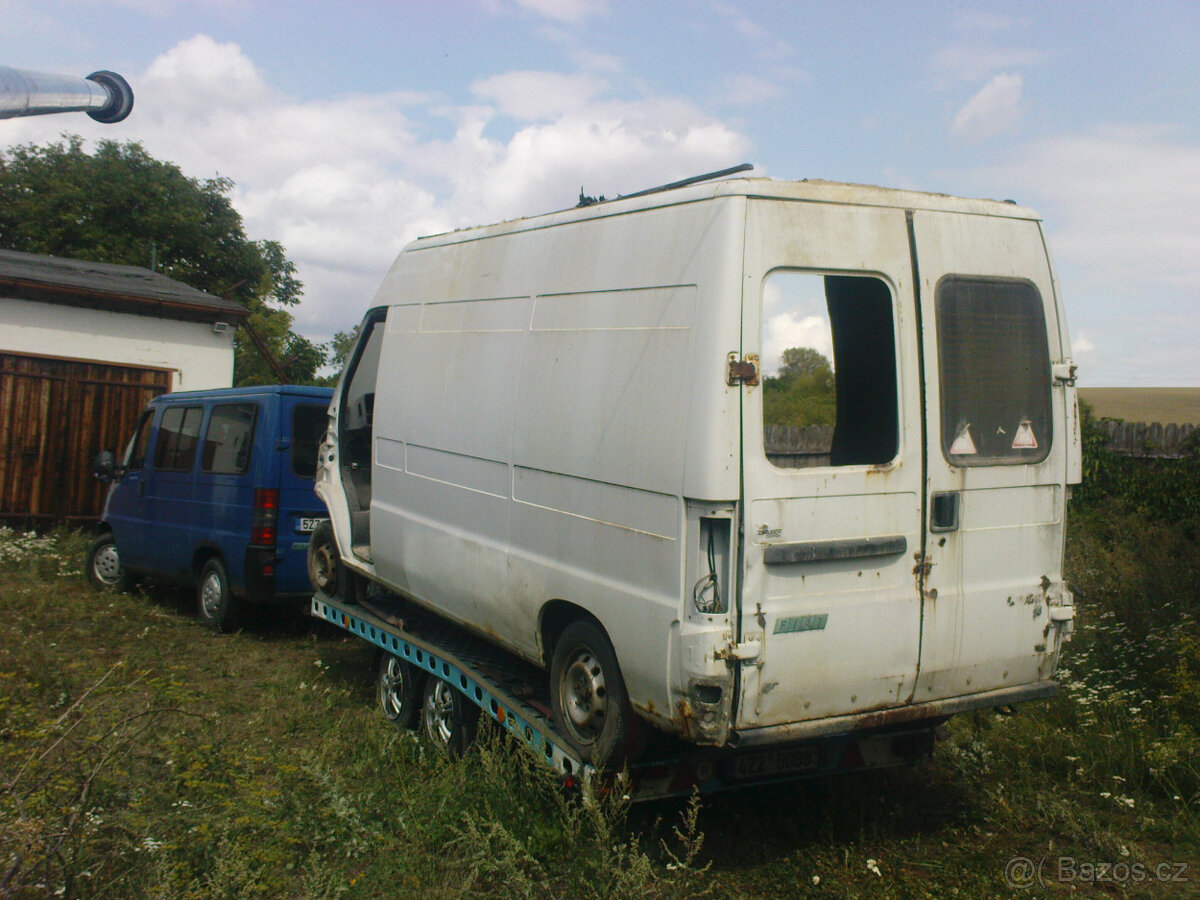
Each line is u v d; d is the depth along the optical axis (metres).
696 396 3.52
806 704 3.64
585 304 4.27
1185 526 9.12
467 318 5.32
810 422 4.03
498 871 3.90
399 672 6.09
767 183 3.63
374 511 6.25
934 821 4.59
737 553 3.46
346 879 3.71
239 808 3.92
